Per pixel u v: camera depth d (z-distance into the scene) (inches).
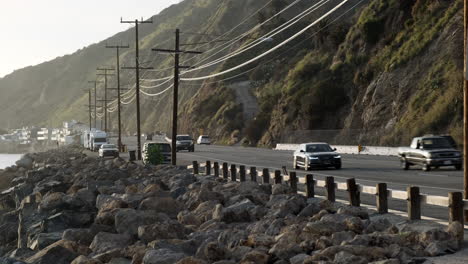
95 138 4028.1
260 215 667.4
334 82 3560.5
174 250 489.4
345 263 386.0
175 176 1262.3
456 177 1214.3
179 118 6850.4
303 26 6368.1
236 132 4987.7
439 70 2605.8
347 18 6678.2
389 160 2017.7
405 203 793.6
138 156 2613.2
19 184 1872.5
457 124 2284.7
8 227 1070.4
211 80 6515.8
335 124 3425.2
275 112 4069.9
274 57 6043.3
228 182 1089.4
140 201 849.5
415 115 2544.3
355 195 703.7
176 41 2012.8
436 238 458.0
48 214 927.0
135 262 458.6
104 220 671.8
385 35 3331.7
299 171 1536.7
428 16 2962.6
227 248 460.1
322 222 521.7
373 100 2930.6
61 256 516.7
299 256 419.8
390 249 429.4
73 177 1610.5
